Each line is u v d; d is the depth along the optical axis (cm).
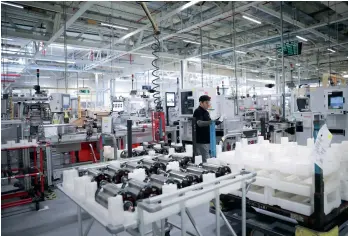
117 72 1194
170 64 1088
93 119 626
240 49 887
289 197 190
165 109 610
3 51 833
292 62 1136
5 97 663
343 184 193
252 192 199
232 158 211
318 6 626
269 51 1009
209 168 180
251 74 1476
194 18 624
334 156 176
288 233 194
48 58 832
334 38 792
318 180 160
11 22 620
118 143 498
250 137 422
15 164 423
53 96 591
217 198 148
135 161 216
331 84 739
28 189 357
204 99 369
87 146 563
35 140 393
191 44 913
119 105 772
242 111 758
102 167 200
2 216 310
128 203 126
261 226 200
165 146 284
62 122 607
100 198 134
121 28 677
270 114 795
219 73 1263
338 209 176
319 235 163
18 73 1120
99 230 265
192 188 135
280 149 220
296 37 739
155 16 614
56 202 354
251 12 608
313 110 648
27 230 274
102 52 948
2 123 505
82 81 1420
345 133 557
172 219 277
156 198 120
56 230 272
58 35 598
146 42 725
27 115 546
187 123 522
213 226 259
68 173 168
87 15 582
